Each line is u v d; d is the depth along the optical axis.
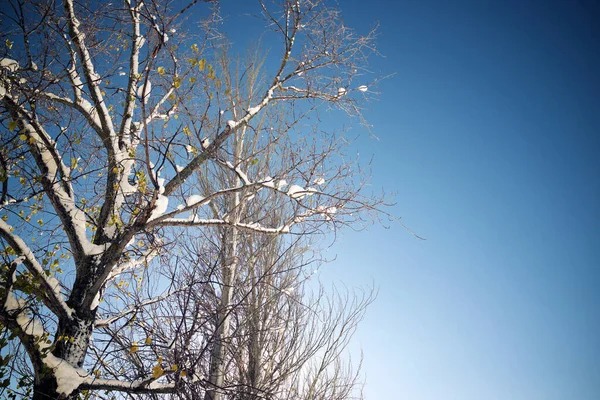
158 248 5.61
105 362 5.27
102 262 5.06
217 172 8.98
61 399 4.34
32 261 4.61
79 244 5.17
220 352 6.61
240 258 8.10
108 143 5.36
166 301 6.01
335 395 9.09
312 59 6.10
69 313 4.85
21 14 4.77
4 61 4.82
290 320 8.30
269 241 8.21
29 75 5.06
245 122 5.46
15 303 4.49
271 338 7.91
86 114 5.44
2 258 4.50
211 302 6.91
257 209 8.77
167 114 5.96
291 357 8.08
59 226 5.28
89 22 5.27
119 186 5.29
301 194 5.71
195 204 5.06
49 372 4.37
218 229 8.08
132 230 4.89
